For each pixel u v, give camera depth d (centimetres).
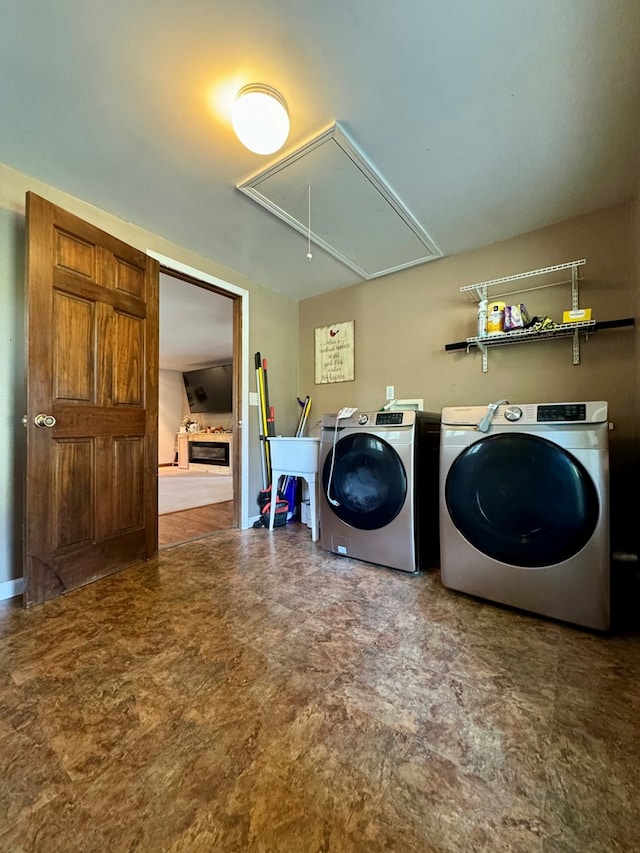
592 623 145
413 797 80
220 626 150
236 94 138
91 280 198
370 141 160
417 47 121
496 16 112
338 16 112
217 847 70
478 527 171
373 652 133
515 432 163
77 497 189
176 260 255
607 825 74
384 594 179
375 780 84
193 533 288
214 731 97
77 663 126
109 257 208
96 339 200
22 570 186
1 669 123
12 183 182
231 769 86
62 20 113
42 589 171
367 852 69
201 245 255
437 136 158
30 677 118
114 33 117
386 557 211
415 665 125
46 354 176
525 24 114
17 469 186
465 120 149
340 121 149
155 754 90
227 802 79
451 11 110
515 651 133
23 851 69
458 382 262
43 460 174
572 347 220
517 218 219
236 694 111
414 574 204
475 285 238
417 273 284
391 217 218
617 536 199
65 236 186
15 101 141
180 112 147
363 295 315
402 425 206
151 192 198
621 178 184
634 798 79
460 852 69
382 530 212
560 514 150
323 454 239
